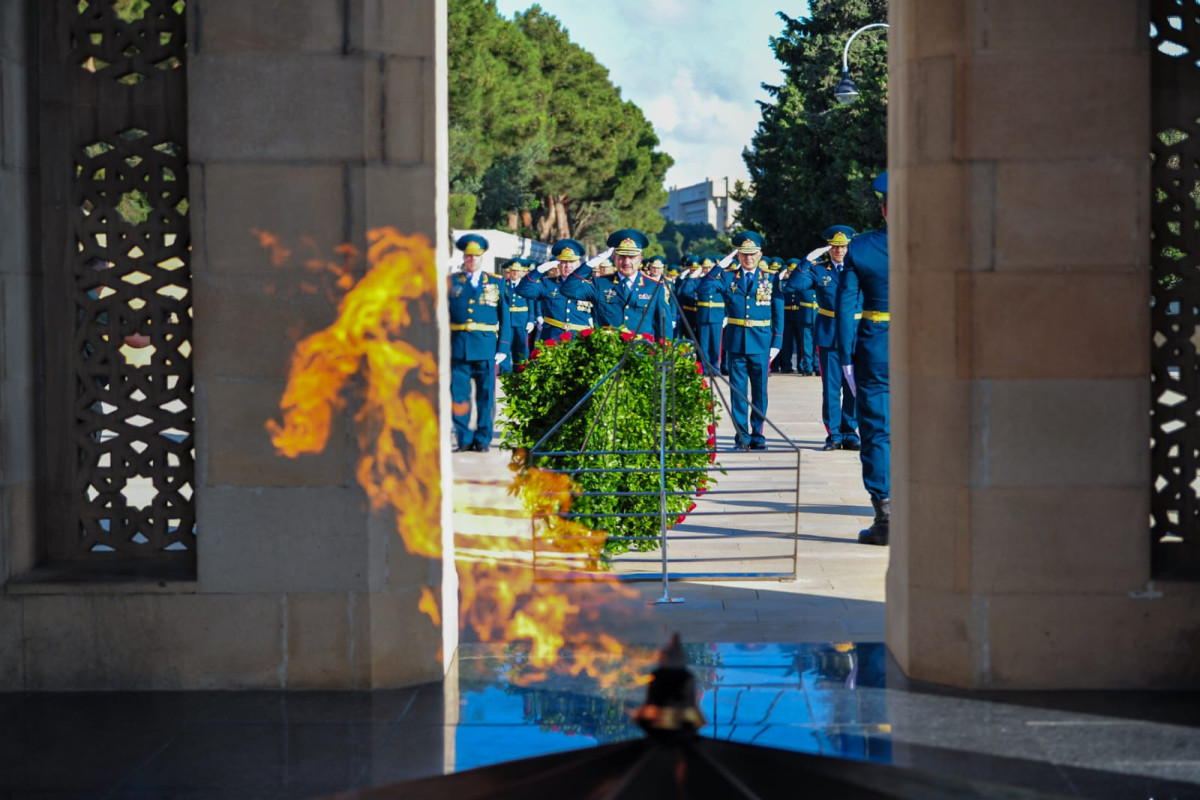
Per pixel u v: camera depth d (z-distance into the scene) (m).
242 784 5.00
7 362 6.13
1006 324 5.94
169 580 6.21
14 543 6.25
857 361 9.46
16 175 6.14
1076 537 6.02
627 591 8.09
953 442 6.04
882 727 5.53
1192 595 6.01
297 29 5.96
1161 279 6.28
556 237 70.38
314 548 6.14
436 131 6.13
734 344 15.23
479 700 5.96
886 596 6.80
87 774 5.13
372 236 6.02
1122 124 5.88
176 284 6.38
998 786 2.60
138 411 6.42
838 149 42.47
